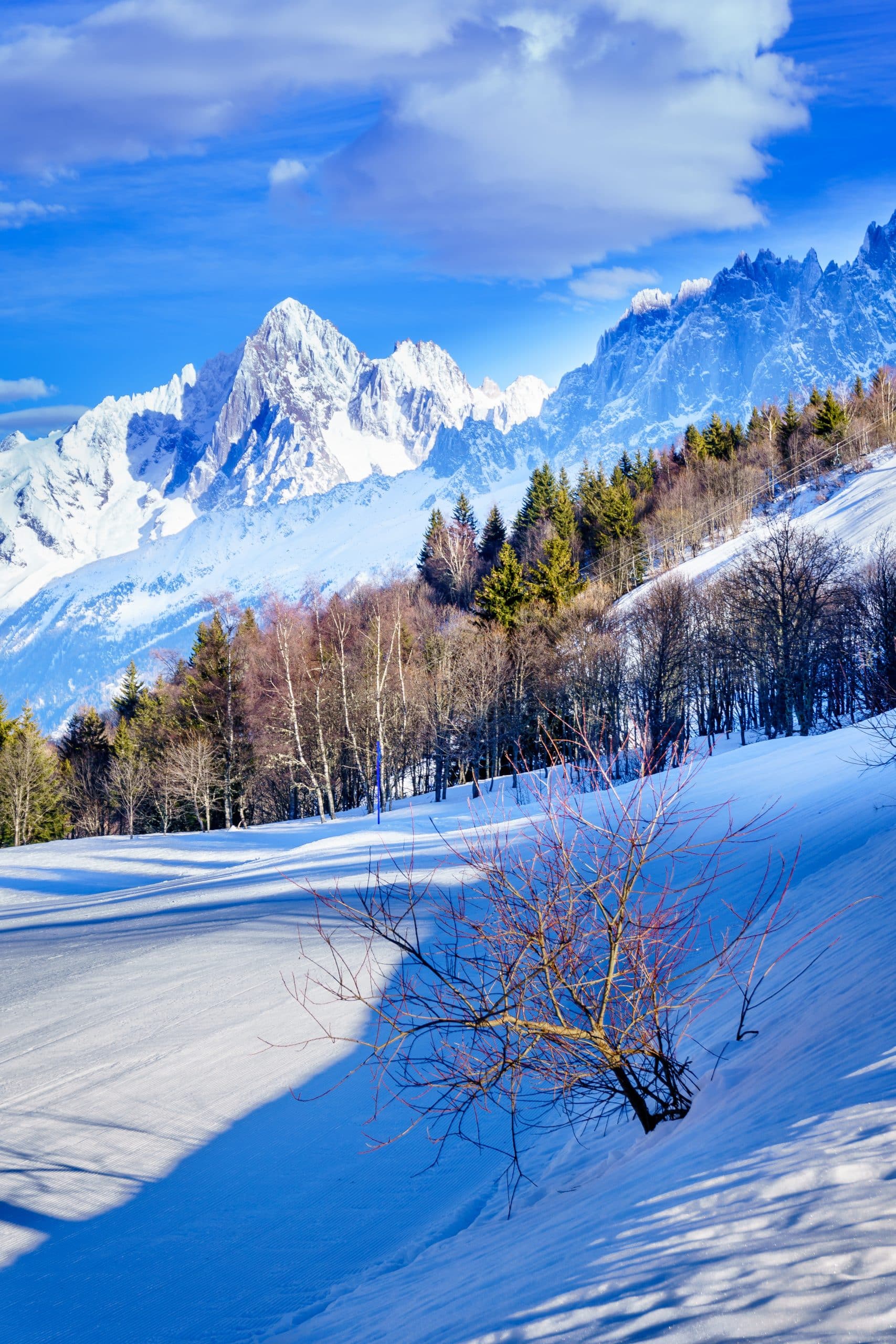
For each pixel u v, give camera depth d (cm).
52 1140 768
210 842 3659
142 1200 663
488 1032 535
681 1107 542
